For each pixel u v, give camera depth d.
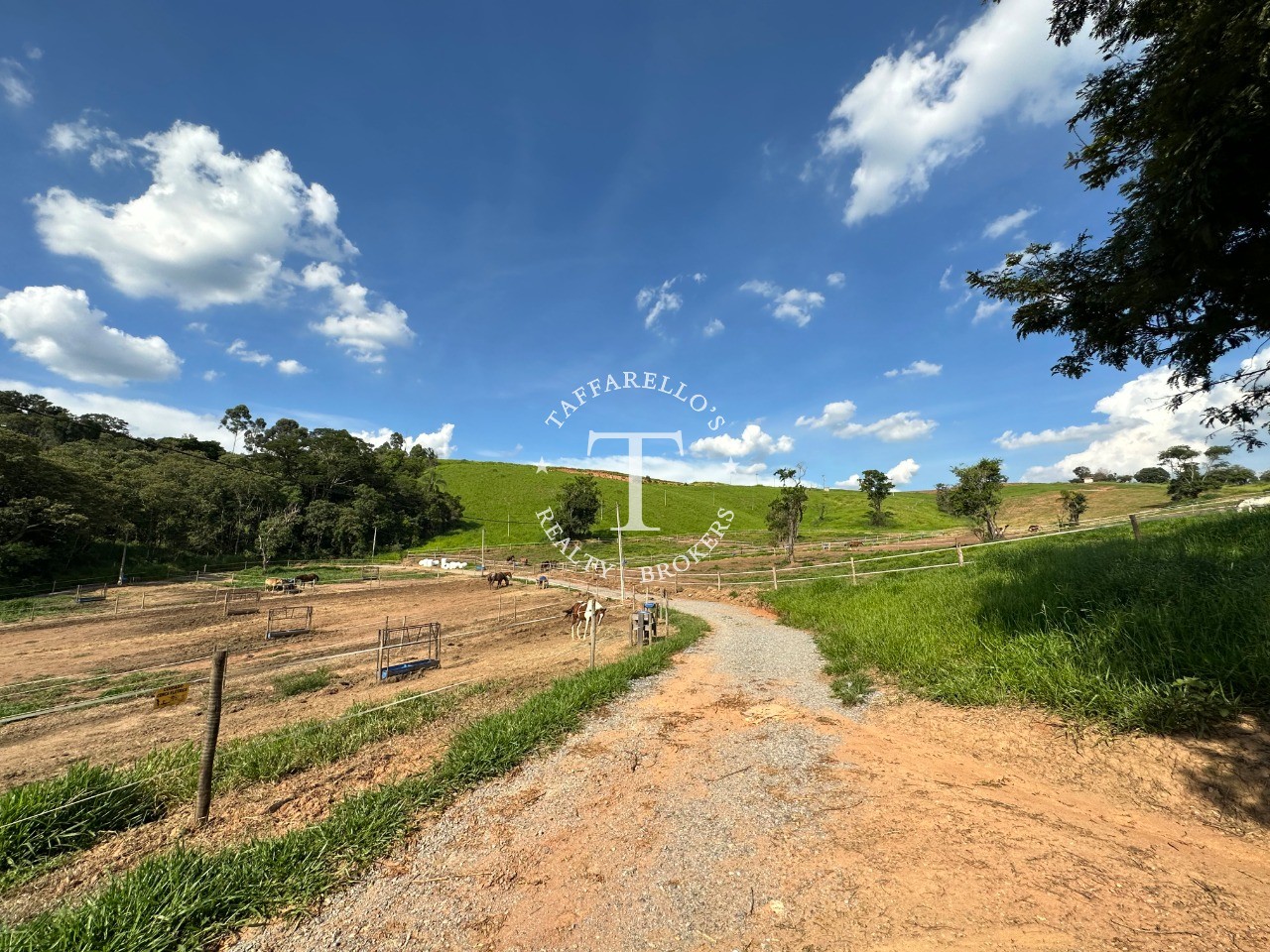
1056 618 6.23
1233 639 4.28
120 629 17.52
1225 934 2.21
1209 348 4.11
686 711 6.23
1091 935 2.28
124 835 3.89
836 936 2.44
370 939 2.66
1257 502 16.84
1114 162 4.16
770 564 30.31
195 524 50.16
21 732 7.21
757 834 3.44
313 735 5.82
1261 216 3.25
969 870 2.83
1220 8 2.84
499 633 14.49
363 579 38.12
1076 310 4.54
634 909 2.79
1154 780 3.52
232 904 2.89
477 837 3.62
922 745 4.81
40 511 31.05
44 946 2.51
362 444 68.94
